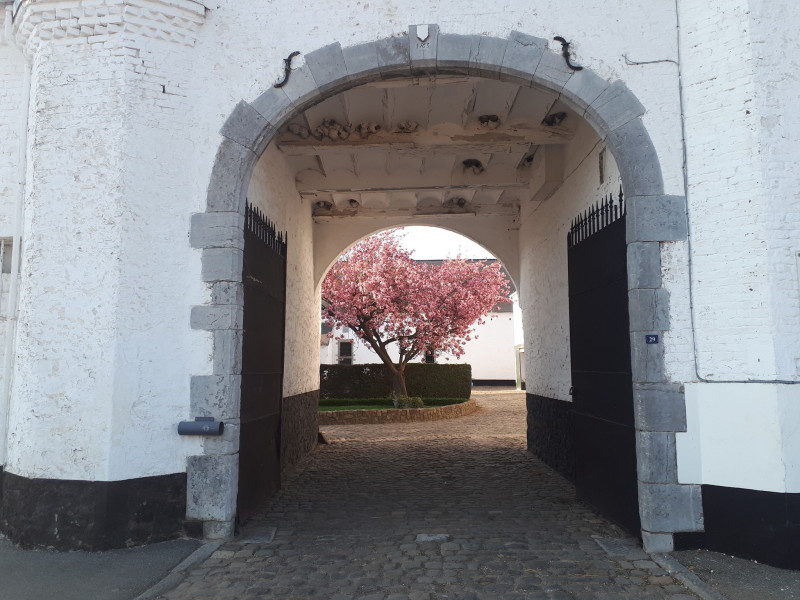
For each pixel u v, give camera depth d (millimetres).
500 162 8453
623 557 4262
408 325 16969
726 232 4336
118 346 4438
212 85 4934
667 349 4430
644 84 4688
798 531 3934
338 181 8625
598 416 5445
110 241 4523
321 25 4941
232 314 4715
